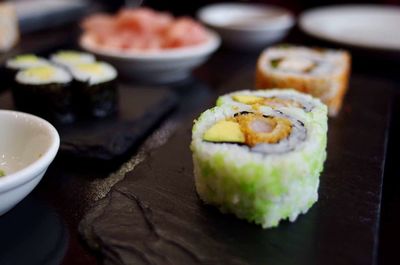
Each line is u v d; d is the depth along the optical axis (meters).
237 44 0.40
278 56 0.31
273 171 0.17
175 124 0.26
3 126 0.20
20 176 0.16
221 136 0.18
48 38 0.41
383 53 0.35
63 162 0.22
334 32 0.42
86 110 0.26
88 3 0.53
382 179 0.21
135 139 0.24
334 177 0.21
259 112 0.20
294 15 0.57
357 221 0.18
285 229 0.17
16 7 0.45
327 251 0.17
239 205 0.18
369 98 0.29
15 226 0.18
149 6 0.56
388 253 0.19
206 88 0.32
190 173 0.20
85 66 0.26
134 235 0.17
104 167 0.22
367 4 0.61
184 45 0.32
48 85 0.24
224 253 0.16
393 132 0.27
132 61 0.30
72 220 0.18
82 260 0.17
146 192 0.19
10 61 0.27
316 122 0.20
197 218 0.18
